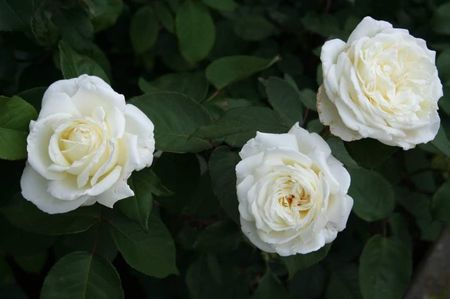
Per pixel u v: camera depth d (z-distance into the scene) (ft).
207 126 2.04
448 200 2.29
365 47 1.97
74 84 1.85
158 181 1.93
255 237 1.88
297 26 3.22
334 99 1.95
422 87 1.99
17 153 1.83
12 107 1.84
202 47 2.69
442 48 2.74
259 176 1.85
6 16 2.16
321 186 1.84
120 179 1.80
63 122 1.78
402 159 2.85
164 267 2.08
